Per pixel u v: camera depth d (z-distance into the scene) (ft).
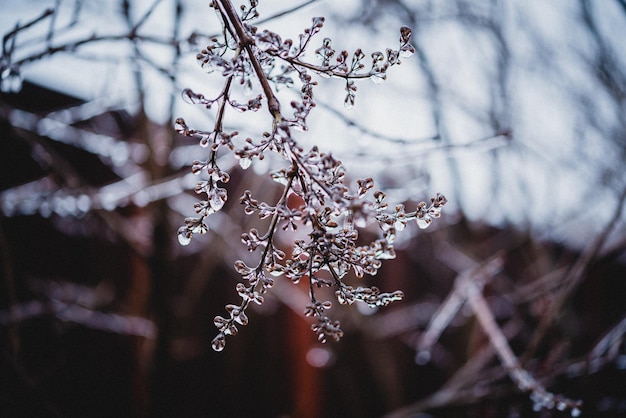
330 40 3.29
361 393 18.21
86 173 13.87
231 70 2.94
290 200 14.19
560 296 9.03
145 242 11.20
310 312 3.20
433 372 18.98
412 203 13.82
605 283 16.99
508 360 8.82
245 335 17.39
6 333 10.66
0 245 8.30
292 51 3.33
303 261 3.22
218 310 17.07
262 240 3.21
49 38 5.62
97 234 13.88
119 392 13.44
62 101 12.67
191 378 15.85
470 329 16.08
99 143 10.47
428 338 11.09
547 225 13.84
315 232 3.04
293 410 17.51
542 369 10.34
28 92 11.97
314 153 2.90
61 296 12.48
